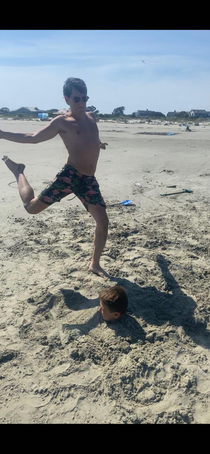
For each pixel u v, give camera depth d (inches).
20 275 180.2
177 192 345.4
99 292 156.7
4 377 117.5
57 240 222.7
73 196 327.9
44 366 122.0
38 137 155.9
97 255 178.9
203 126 1525.6
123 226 248.1
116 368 120.2
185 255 205.2
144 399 110.6
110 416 105.0
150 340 133.9
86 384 114.5
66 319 144.5
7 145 697.0
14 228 243.3
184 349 130.6
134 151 625.3
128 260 196.2
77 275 179.5
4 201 303.9
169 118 2490.2
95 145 162.2
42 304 154.9
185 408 108.1
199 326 143.3
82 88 152.6
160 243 218.5
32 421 103.2
